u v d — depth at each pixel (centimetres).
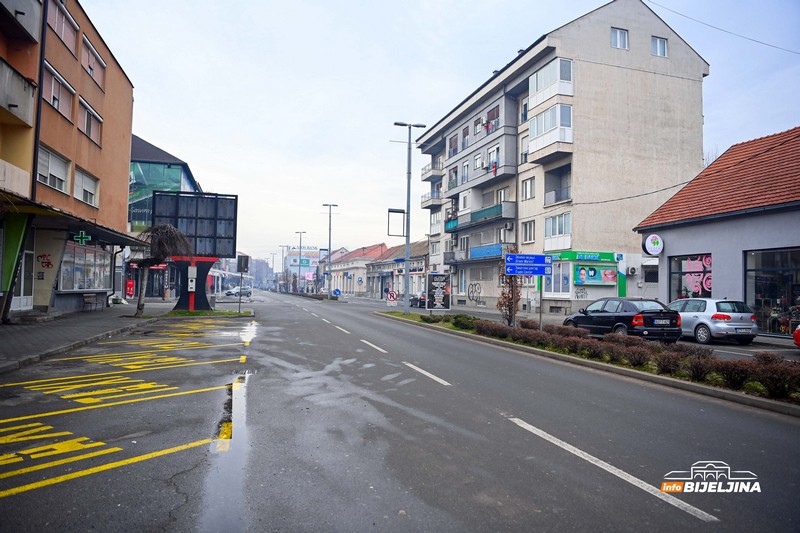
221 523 343
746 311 1581
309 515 356
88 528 333
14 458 461
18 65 1583
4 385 773
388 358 1115
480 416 631
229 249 2647
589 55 3108
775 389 707
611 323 1517
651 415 653
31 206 1448
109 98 2369
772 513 372
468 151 4325
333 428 569
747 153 2094
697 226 1961
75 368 931
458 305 4703
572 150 3044
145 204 4450
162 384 796
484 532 336
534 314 3281
